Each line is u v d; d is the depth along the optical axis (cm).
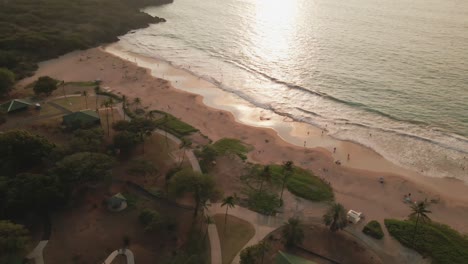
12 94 12431
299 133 11219
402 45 18938
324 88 13988
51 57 16388
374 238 7306
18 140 8162
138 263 6406
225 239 7088
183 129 10856
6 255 5925
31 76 14350
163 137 10375
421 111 12238
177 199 7956
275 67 16150
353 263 6725
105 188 8138
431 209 8194
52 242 6719
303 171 9225
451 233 7400
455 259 6806
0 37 16325
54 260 6375
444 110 12269
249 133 11100
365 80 14575
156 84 14250
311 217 7781
